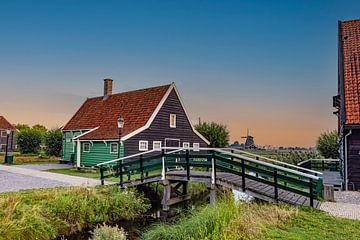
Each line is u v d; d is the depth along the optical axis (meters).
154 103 25.02
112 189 12.79
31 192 11.27
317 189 11.14
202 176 12.13
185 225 7.13
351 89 14.34
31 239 8.61
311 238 6.36
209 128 32.56
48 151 37.00
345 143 13.53
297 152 26.64
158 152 24.16
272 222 7.48
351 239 6.41
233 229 6.54
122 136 21.86
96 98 32.03
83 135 25.16
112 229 7.38
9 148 63.88
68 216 10.08
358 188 13.21
